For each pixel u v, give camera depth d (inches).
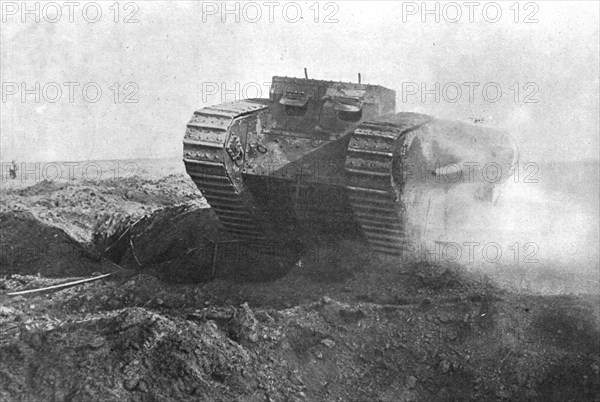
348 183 560.1
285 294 586.2
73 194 960.9
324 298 543.5
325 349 500.1
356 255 632.4
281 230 660.1
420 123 593.9
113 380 447.5
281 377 475.8
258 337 500.4
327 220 626.5
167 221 733.3
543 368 477.7
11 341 494.9
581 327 502.0
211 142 591.8
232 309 527.5
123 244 730.2
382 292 569.3
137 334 476.4
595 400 461.4
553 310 517.3
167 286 621.6
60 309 596.7
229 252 663.8
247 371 469.4
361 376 486.3
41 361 464.1
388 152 543.5
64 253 709.9
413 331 510.9
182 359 460.4
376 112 640.4
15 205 887.1
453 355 491.5
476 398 469.7
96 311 592.1
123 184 1051.9
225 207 634.2
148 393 445.4
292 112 644.7
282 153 626.2
